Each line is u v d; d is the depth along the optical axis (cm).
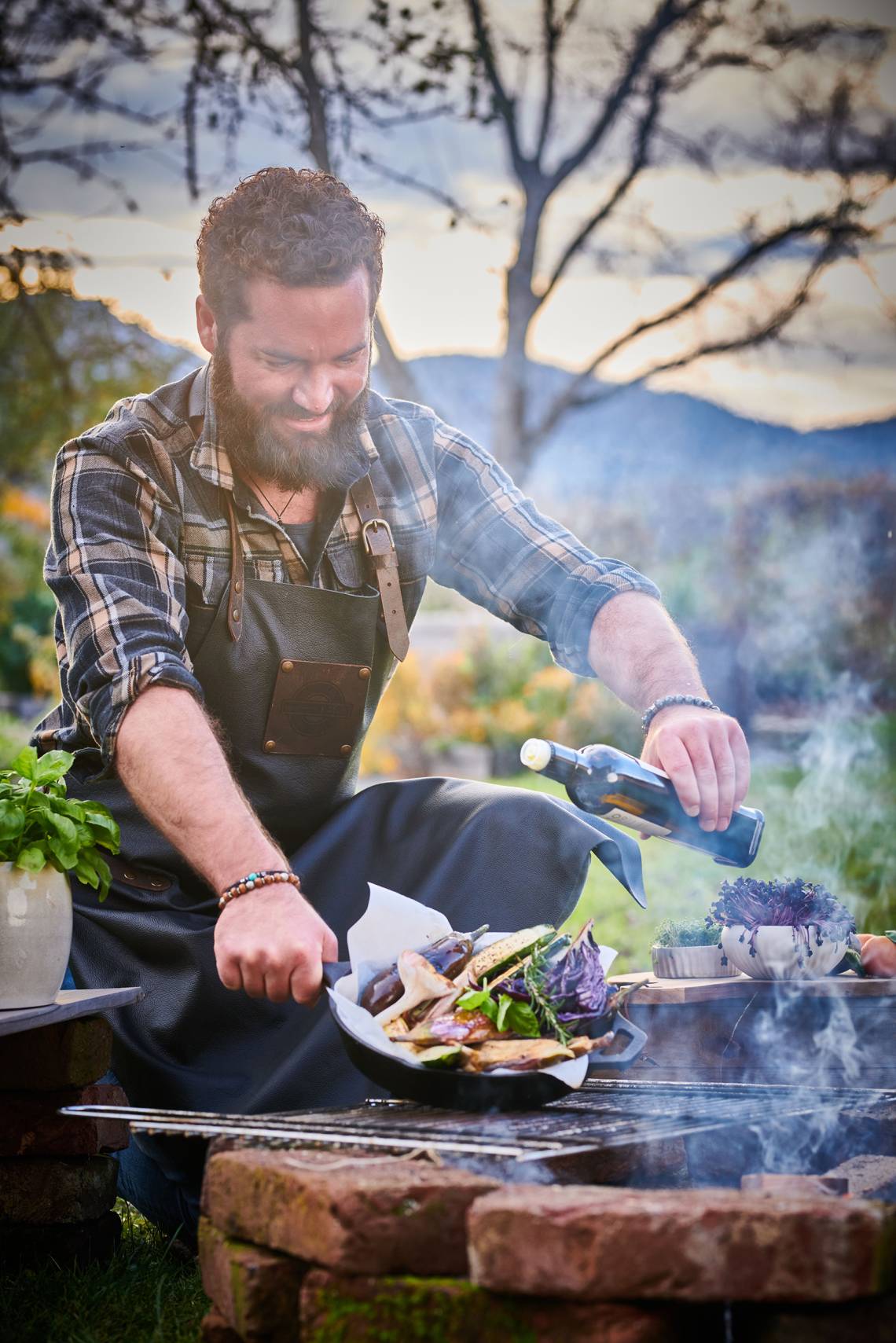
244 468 209
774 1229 109
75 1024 182
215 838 169
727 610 1069
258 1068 195
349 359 196
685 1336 113
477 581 243
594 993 154
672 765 192
